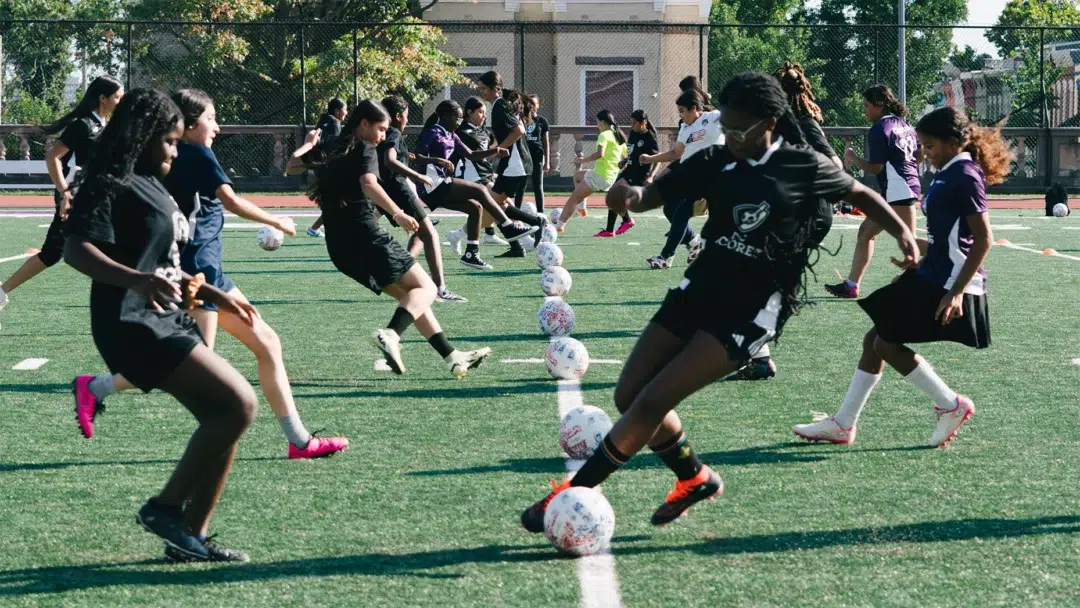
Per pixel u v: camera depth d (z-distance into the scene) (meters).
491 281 12.77
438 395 7.17
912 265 4.36
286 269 14.08
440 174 13.71
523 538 4.52
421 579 4.08
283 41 29.17
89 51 30.19
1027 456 5.76
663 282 12.77
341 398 7.08
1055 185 22.86
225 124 28.80
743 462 5.64
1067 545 4.43
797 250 4.21
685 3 32.88
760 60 41.00
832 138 29.33
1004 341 9.12
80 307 10.85
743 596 3.91
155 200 4.02
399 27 29.61
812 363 8.22
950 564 4.22
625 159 18.73
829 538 4.51
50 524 4.71
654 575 4.11
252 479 5.34
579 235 18.73
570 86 31.97
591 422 5.62
